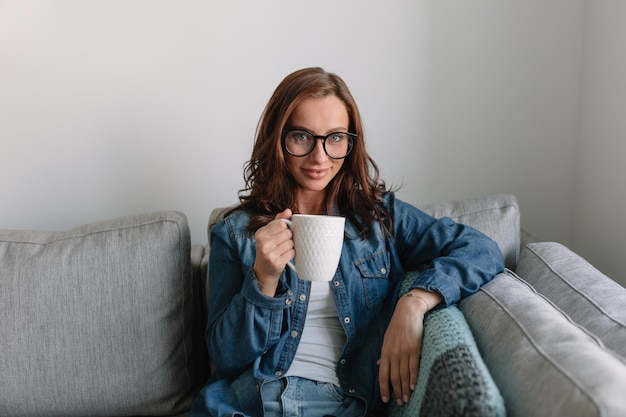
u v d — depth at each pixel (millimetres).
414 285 1111
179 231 1343
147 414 1329
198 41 1619
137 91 1624
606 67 1544
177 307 1333
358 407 1126
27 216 1653
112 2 1583
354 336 1185
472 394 783
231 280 1195
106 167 1650
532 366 800
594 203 1632
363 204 1281
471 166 1736
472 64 1686
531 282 1256
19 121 1604
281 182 1216
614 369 725
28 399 1263
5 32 1560
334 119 1147
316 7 1630
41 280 1277
